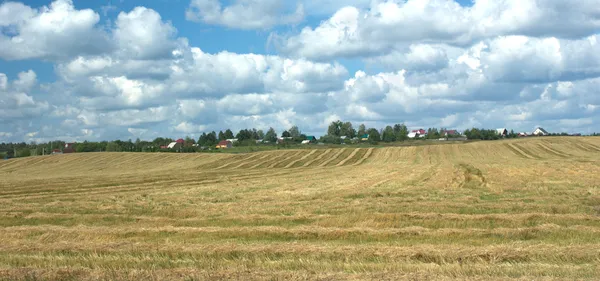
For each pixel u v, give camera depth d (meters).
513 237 14.45
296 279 9.97
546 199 22.56
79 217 20.64
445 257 11.78
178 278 10.34
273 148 113.44
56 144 141.12
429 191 27.52
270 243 13.83
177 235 15.79
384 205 21.53
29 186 38.25
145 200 27.08
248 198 26.61
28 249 13.72
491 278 9.58
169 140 151.88
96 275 10.73
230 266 11.31
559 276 9.83
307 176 45.97
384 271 10.37
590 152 79.38
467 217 17.83
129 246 13.75
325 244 13.64
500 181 32.66
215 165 75.88
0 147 141.38
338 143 130.75
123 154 95.12
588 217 17.27
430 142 118.81
